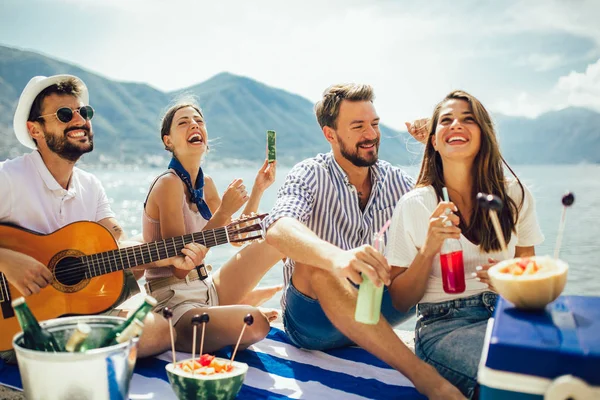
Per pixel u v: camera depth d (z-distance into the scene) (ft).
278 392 8.58
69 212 10.91
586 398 5.09
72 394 6.55
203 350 10.00
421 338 8.52
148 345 9.48
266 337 11.10
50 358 6.49
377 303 7.59
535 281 6.17
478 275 7.92
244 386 8.79
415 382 7.91
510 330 5.72
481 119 8.70
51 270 10.07
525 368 5.33
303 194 9.84
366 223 10.37
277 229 8.75
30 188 10.40
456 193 8.93
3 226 10.05
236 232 10.77
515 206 8.72
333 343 10.06
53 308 9.96
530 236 8.96
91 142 10.93
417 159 11.15
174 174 11.39
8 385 8.96
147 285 11.03
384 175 10.59
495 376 5.43
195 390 7.59
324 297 8.43
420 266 8.16
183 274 10.70
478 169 8.76
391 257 8.86
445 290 8.19
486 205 6.78
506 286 6.31
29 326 6.96
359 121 10.07
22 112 10.56
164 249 10.53
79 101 10.79
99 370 6.62
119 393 6.86
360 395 8.46
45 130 10.48
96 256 10.32
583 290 17.19
